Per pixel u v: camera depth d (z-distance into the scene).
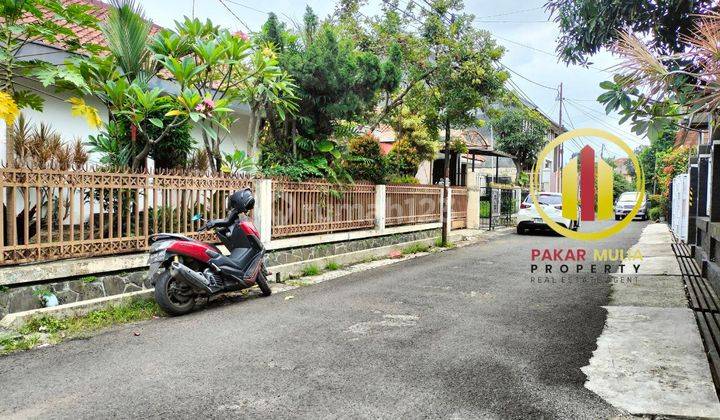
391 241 11.53
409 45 13.54
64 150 7.37
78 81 6.01
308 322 5.41
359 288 7.38
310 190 9.02
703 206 10.41
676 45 5.66
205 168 9.11
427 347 4.55
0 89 5.84
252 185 7.75
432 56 14.32
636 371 3.96
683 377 3.83
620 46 3.82
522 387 3.64
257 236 6.68
